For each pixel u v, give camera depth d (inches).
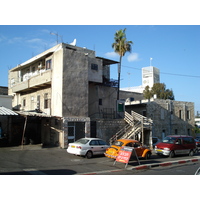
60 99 820.0
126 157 506.0
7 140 877.8
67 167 476.4
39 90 983.0
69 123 829.2
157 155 751.1
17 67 1173.7
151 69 3095.5
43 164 498.0
